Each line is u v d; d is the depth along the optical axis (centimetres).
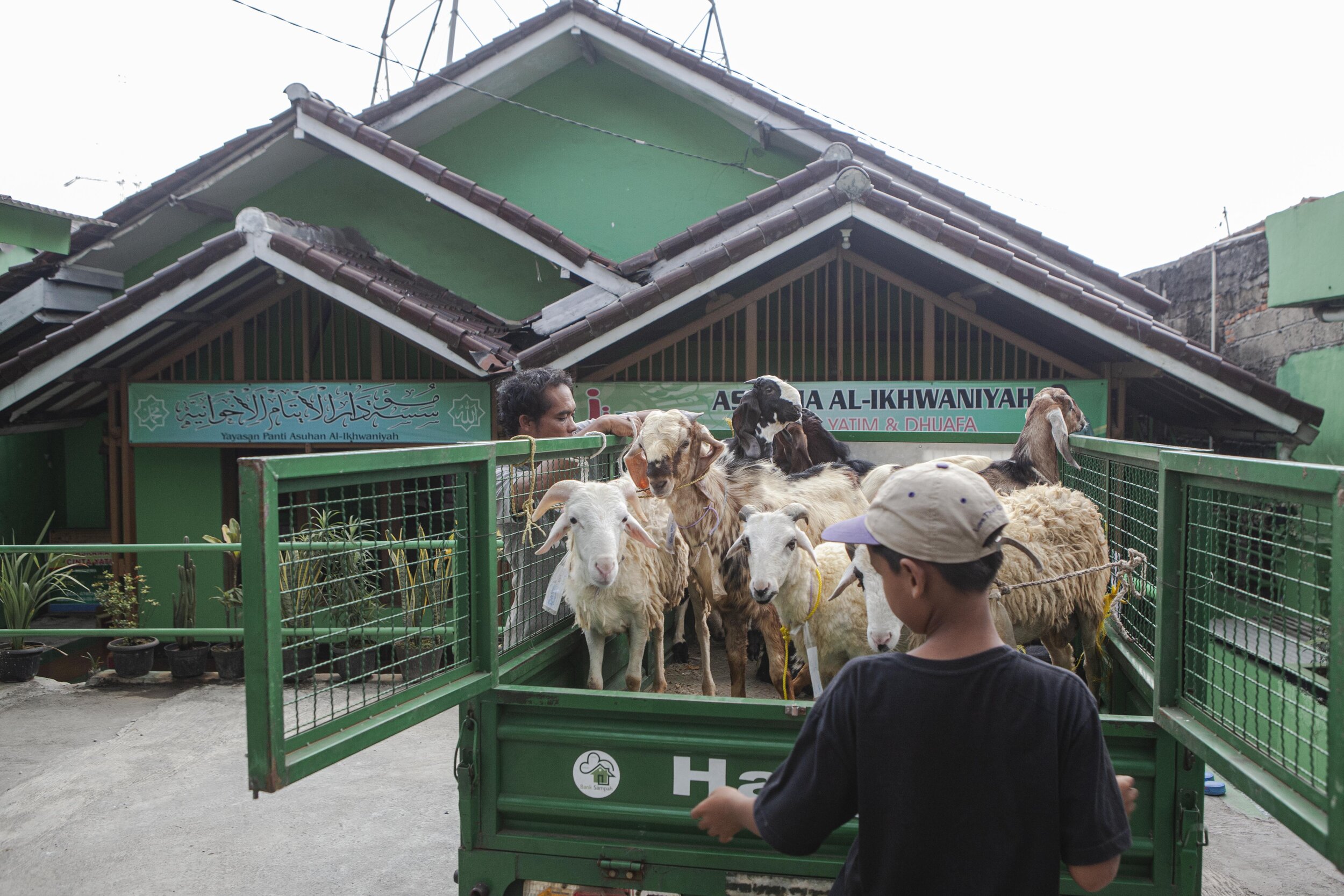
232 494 962
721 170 1108
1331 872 438
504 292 1085
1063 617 387
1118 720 246
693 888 266
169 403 920
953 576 162
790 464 554
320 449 912
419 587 352
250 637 207
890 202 738
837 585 388
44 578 810
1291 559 191
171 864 456
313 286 810
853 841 258
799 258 848
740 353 871
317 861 460
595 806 272
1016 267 727
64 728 654
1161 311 966
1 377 819
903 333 870
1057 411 530
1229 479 209
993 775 154
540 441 351
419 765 589
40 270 988
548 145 1117
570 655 406
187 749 612
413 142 1119
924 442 806
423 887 435
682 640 587
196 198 1010
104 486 1125
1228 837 477
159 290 807
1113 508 436
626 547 374
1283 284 720
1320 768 176
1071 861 152
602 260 848
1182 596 242
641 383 834
